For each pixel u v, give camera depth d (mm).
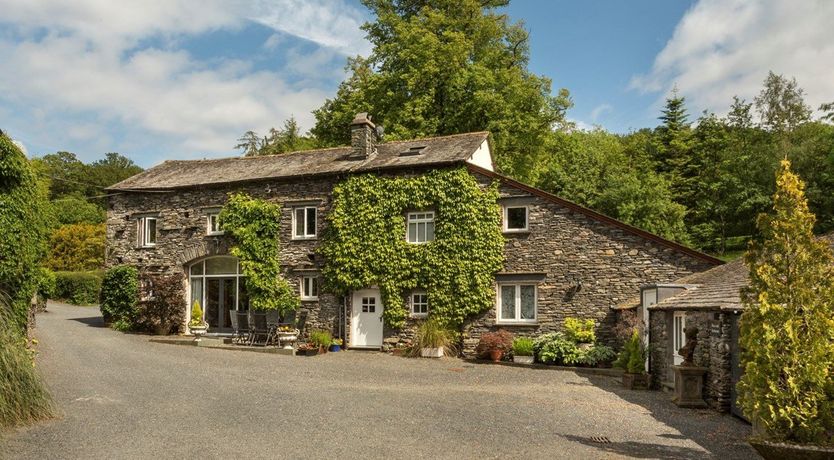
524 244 19594
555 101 33031
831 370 6938
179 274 24219
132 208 25484
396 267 20594
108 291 25031
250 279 22531
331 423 9680
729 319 10891
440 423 9703
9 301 12977
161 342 21781
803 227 7211
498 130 29469
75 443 8242
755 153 36125
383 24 32250
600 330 18531
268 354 19609
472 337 19719
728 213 35219
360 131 22984
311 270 21922
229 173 24688
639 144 44688
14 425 9070
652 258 18312
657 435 8977
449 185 20234
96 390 12203
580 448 8117
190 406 10953
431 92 29812
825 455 6395
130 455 7719
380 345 20984
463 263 19828
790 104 38344
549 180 32469
